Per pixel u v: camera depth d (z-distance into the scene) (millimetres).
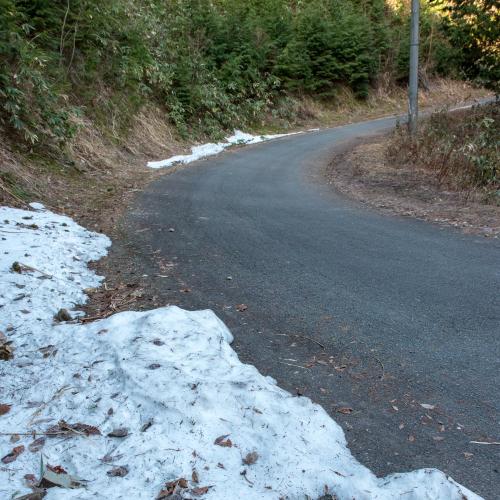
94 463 2371
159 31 16922
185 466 2311
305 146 17047
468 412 3088
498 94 17141
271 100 22828
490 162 10133
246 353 3789
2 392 2988
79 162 10500
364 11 30312
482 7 15742
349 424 2963
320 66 25297
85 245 6086
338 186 10727
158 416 2643
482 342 3924
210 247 6355
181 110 16375
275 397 2865
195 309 4539
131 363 3078
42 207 7594
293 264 5754
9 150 8961
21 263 4957
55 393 2918
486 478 2539
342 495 2244
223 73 19953
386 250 6246
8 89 9023
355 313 4469
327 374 3512
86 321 4113
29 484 2230
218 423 2607
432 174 10766
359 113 26156
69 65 12195
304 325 4250
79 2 12320
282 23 24250
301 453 2473
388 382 3410
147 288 5020
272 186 10617
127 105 14062
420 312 4469
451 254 6055
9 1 10031
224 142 17500
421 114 21484
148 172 11703
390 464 2637
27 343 3561
